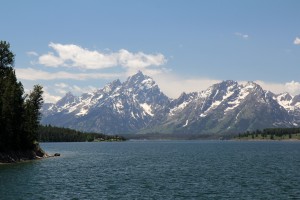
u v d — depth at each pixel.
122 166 124.81
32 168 108.94
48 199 61.62
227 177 93.75
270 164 135.12
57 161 139.00
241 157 180.75
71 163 132.12
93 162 141.88
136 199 62.78
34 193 66.88
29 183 78.56
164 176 95.62
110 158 168.75
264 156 188.25
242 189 73.81
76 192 68.81
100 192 69.25
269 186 77.75
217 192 70.31
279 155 197.12
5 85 131.25
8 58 142.12
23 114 140.62
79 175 95.19
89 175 95.69
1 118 124.94
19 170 102.69
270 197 65.00
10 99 128.12
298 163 139.50
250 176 95.88
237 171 109.06
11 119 128.88
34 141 156.50
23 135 140.50
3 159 125.31
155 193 68.88
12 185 75.50
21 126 137.00
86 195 65.94
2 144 126.25
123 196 65.44
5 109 125.69
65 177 90.06
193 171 108.94
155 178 91.06
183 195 66.94
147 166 125.94
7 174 93.12
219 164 136.00
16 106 134.00
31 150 148.50
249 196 66.00
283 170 111.44
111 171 107.00
